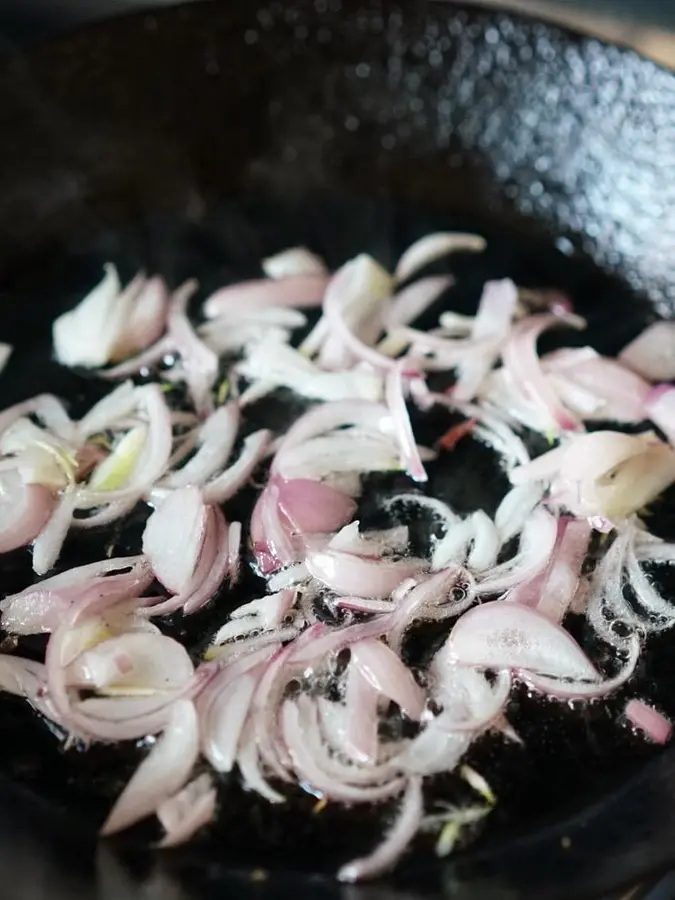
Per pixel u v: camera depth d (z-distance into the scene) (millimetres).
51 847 141
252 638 162
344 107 239
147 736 152
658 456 185
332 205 241
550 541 174
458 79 233
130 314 213
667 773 151
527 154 237
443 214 241
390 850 143
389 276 225
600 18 251
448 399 200
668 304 221
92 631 160
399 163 244
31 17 240
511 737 155
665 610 169
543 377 200
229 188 242
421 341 209
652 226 225
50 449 186
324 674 158
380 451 189
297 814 146
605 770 152
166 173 237
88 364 206
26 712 156
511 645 160
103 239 231
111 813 145
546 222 237
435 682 158
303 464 185
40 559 174
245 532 178
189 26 220
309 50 230
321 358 208
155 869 141
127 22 215
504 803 148
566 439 194
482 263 231
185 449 192
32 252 226
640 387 200
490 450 192
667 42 248
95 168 229
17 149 219
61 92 217
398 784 148
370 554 172
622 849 139
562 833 144
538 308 220
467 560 174
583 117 227
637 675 161
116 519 180
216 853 143
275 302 218
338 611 166
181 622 165
